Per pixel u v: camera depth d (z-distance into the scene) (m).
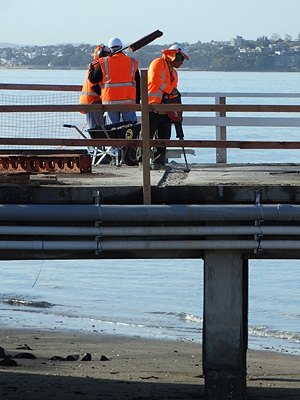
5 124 36.59
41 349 24.19
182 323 30.73
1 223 14.63
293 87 161.62
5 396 16.25
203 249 14.57
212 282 14.65
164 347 25.53
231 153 58.31
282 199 14.50
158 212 14.19
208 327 14.66
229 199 14.53
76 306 32.78
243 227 14.32
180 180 16.09
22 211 14.15
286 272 39.19
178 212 14.16
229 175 17.11
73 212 14.17
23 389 17.05
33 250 14.63
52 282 37.09
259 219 14.24
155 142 14.79
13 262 41.62
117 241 14.52
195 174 17.39
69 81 166.12
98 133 19.72
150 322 30.50
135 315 31.61
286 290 35.81
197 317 31.61
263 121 22.33
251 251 14.72
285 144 15.38
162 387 18.12
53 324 29.06
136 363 22.30
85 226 14.57
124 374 19.98
